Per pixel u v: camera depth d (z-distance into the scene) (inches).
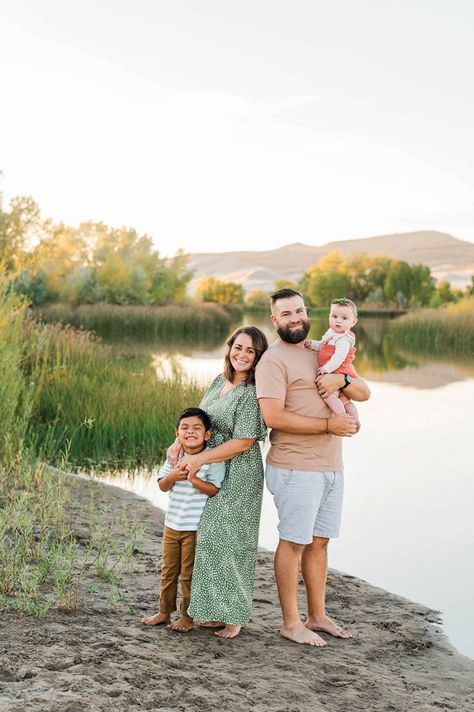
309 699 154.6
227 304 2413.9
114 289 2087.8
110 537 261.7
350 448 457.1
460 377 850.8
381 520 313.9
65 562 215.3
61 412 473.7
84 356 619.2
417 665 184.7
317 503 187.9
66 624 179.9
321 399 186.4
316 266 3841.0
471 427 529.7
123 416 465.1
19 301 439.8
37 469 312.7
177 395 508.7
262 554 264.5
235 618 181.5
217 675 160.1
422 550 277.3
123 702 141.7
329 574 250.2
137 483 370.0
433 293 3659.0
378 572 255.1
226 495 182.1
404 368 956.0
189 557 183.8
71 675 149.9
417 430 516.4
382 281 3732.8
